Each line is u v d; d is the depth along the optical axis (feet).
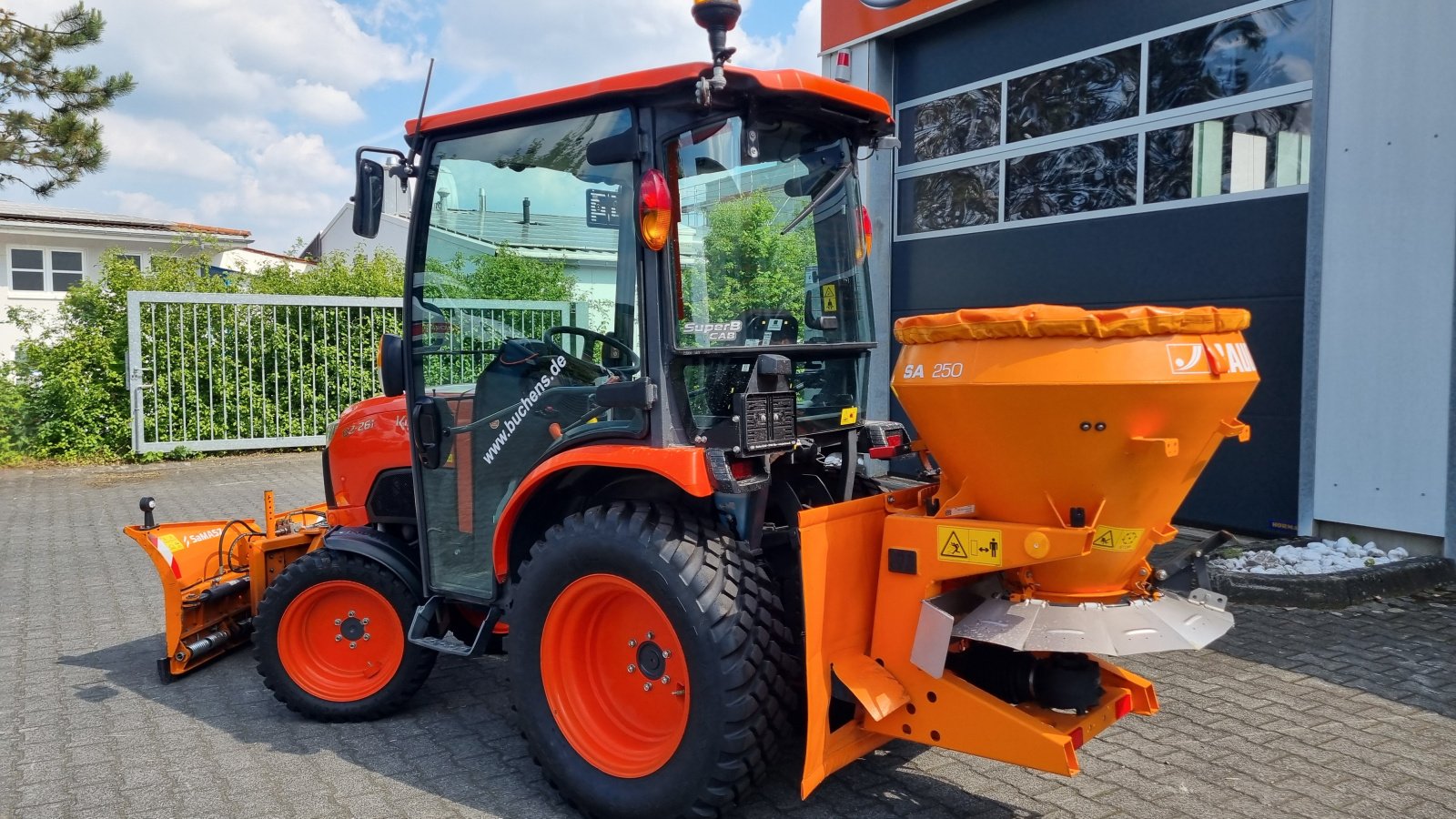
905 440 13.05
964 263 27.27
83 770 11.96
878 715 9.57
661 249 10.09
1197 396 8.54
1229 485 21.61
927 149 28.27
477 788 11.44
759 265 11.21
